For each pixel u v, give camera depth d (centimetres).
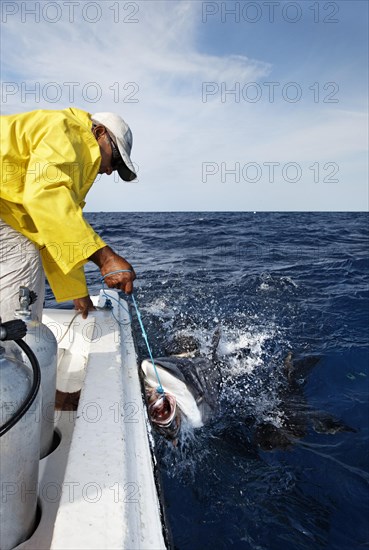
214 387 383
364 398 404
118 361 257
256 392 410
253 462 305
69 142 188
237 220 2388
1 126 189
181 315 607
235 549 227
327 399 402
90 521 135
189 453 309
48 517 163
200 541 230
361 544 236
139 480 164
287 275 858
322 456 314
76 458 164
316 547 232
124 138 233
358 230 1734
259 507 259
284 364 471
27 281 215
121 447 173
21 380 134
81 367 310
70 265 181
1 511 134
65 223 175
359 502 269
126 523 136
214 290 741
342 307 666
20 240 212
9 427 124
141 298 681
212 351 455
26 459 137
